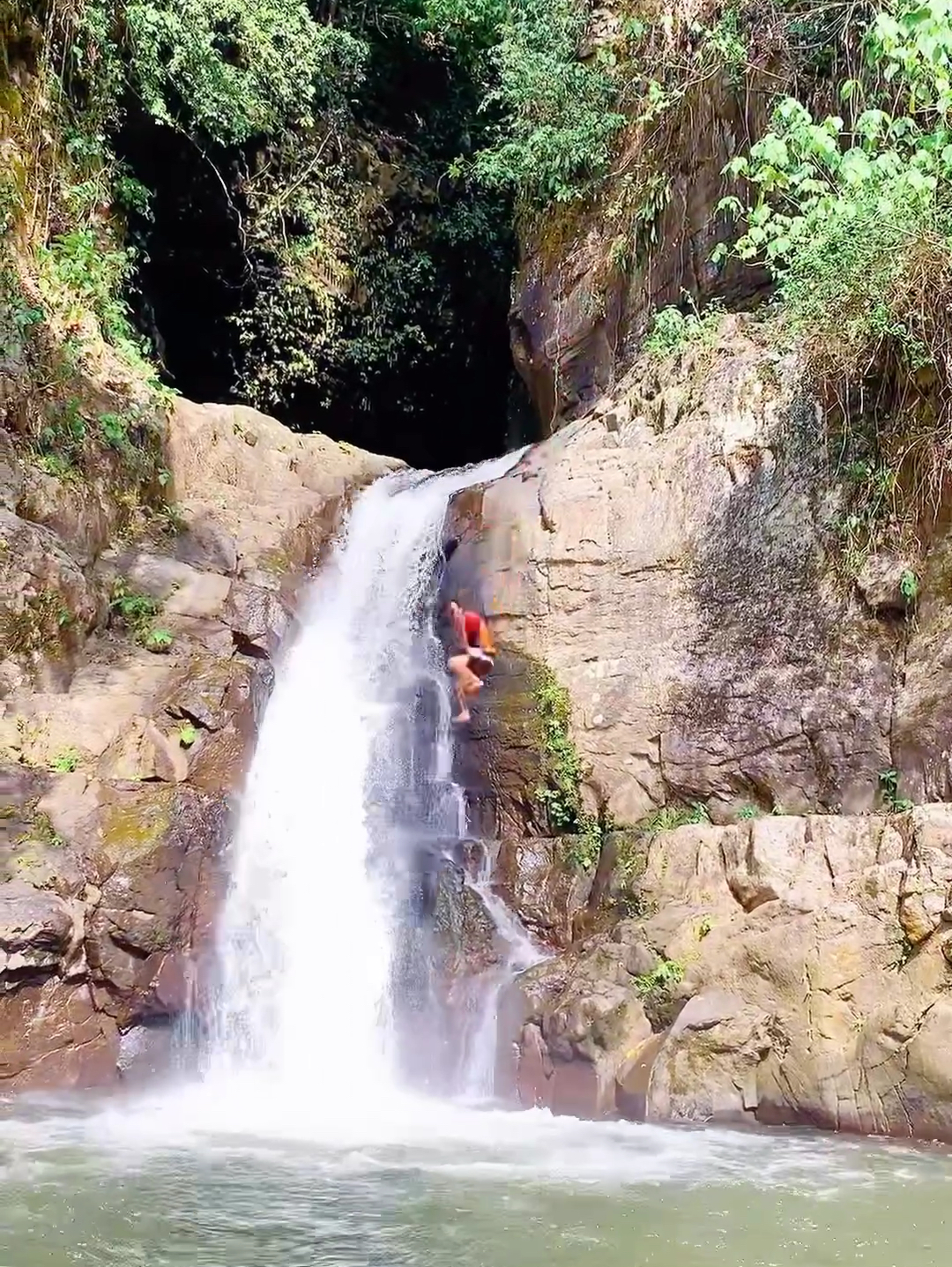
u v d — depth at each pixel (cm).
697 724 1107
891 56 1012
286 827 1149
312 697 1327
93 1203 598
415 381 2425
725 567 1152
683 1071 830
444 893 1055
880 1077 776
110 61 1581
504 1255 519
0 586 1123
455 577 1311
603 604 1201
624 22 1619
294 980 1021
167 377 2167
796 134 1070
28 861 946
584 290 1636
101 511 1308
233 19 1738
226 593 1320
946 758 938
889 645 1030
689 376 1287
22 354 1300
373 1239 541
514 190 2148
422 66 2317
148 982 949
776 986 841
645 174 1545
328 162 2169
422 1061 964
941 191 1078
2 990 891
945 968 776
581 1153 724
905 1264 510
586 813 1126
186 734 1122
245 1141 761
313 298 2161
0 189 1373
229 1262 504
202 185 1973
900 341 1082
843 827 866
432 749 1243
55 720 1084
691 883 933
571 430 1398
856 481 1091
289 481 1591
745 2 1377
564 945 1028
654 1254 522
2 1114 834
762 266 1335
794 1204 605
